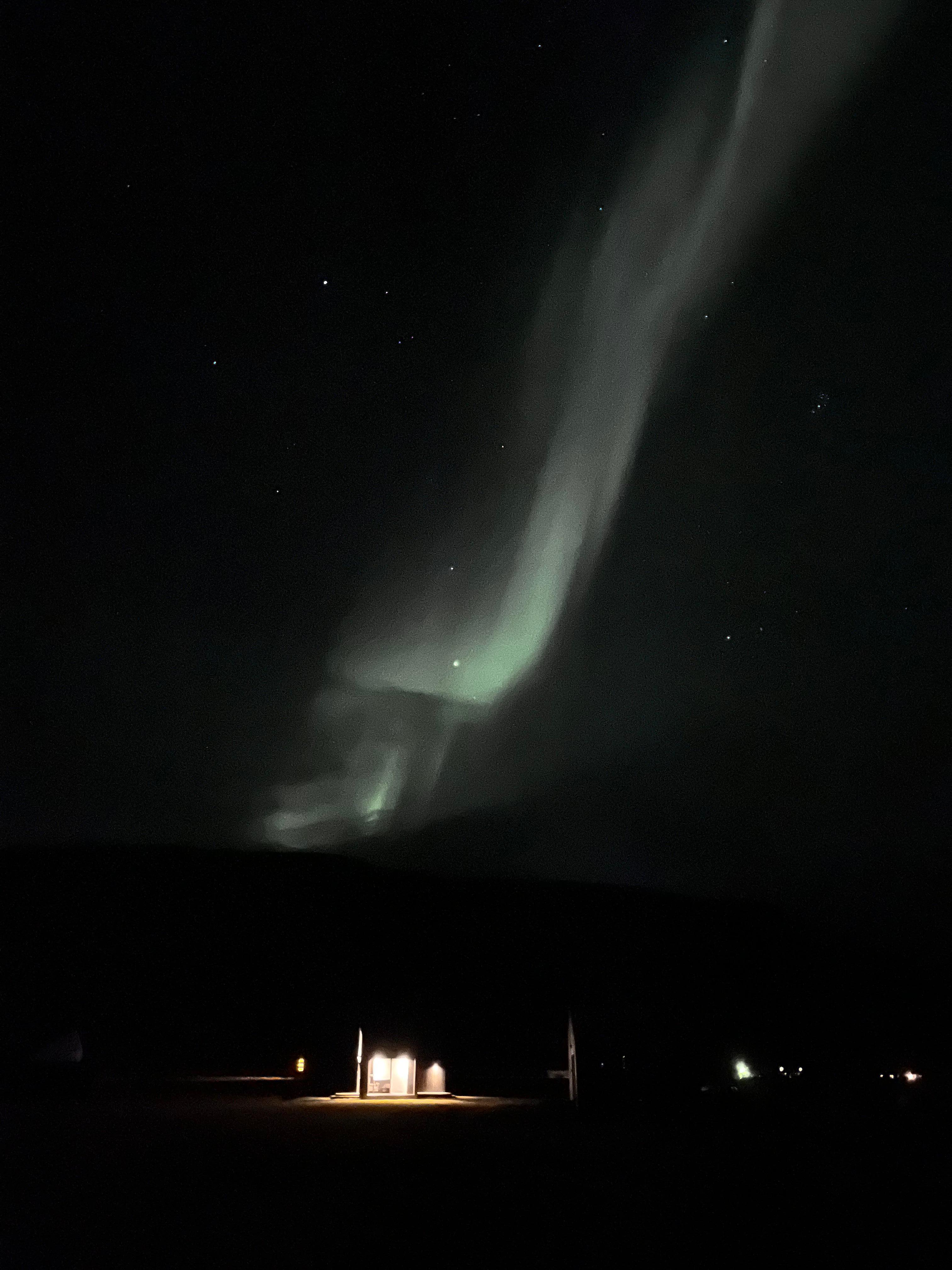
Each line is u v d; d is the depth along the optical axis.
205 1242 4.68
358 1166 6.66
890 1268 4.40
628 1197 5.74
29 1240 4.73
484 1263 4.38
